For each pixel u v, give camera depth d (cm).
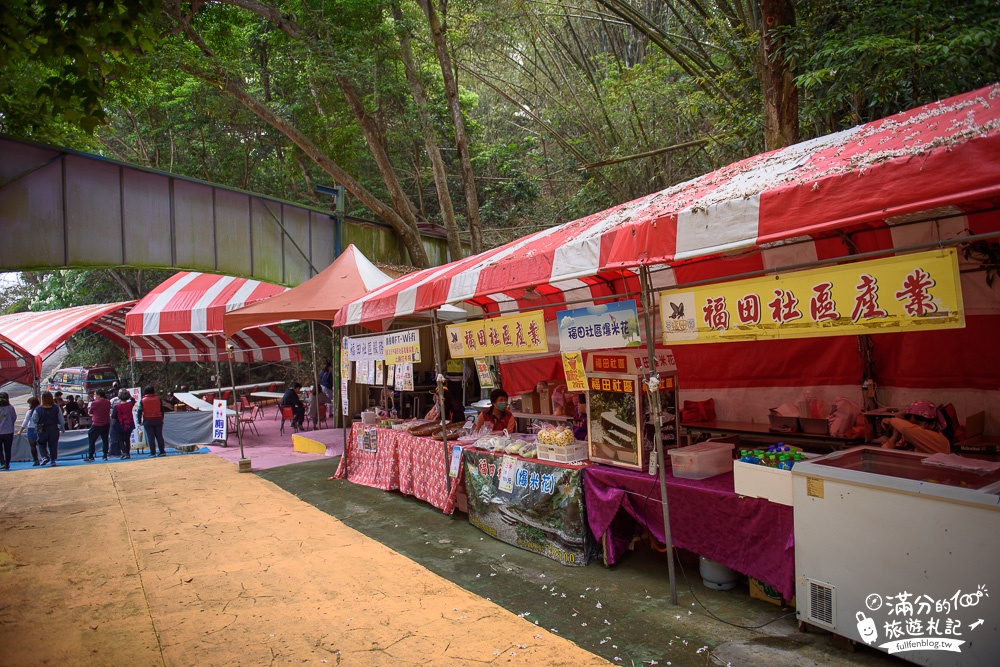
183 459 1091
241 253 1169
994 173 244
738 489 374
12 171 888
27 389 2945
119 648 362
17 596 447
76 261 949
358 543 560
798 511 338
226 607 420
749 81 843
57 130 974
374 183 1914
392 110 1546
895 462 345
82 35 412
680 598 403
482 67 1917
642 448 445
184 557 531
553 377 742
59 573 496
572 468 482
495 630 371
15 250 888
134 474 949
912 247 274
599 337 437
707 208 345
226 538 585
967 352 425
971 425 411
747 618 367
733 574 413
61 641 372
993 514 262
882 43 552
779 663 312
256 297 1458
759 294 335
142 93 1205
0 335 1248
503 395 670
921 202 261
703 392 588
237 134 1845
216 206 1131
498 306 784
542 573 468
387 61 1365
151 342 1889
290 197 1962
